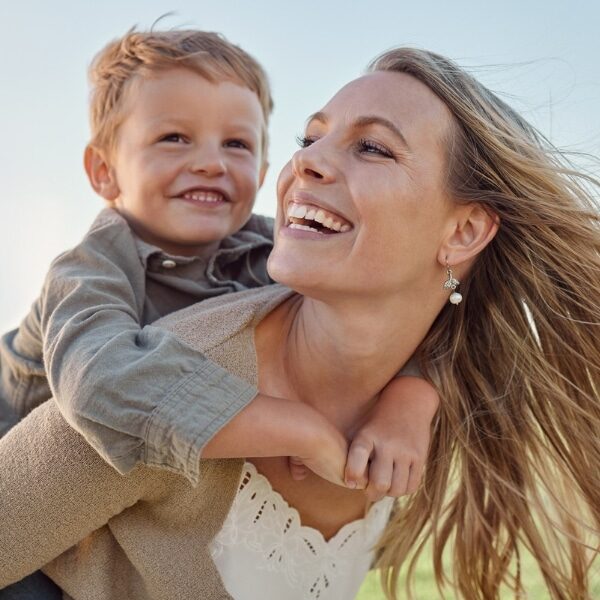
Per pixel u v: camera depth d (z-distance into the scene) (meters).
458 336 2.02
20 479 1.63
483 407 2.09
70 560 1.75
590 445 2.08
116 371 1.58
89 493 1.62
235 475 1.74
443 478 2.13
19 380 2.33
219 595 1.69
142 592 1.73
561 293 2.02
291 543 1.89
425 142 1.70
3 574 1.66
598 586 2.27
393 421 1.80
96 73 2.61
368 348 1.75
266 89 2.67
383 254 1.64
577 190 1.96
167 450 1.55
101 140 2.56
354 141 1.68
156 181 2.41
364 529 2.07
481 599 2.19
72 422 1.57
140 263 2.23
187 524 1.72
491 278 2.02
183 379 1.59
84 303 1.91
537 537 2.13
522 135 1.91
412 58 1.77
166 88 2.42
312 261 1.63
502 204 1.81
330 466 1.69
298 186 1.68
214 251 2.53
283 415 1.65
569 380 2.08
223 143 2.48
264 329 1.84
